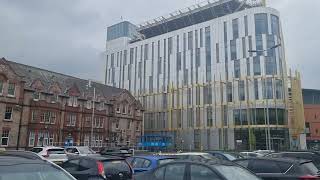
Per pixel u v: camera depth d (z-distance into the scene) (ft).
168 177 29.96
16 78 164.35
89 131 199.62
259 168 40.01
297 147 216.95
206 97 238.89
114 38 341.82
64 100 188.03
